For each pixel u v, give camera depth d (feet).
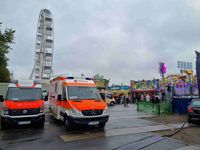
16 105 34.45
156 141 25.95
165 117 48.98
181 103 57.52
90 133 31.01
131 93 138.72
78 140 26.94
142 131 32.32
